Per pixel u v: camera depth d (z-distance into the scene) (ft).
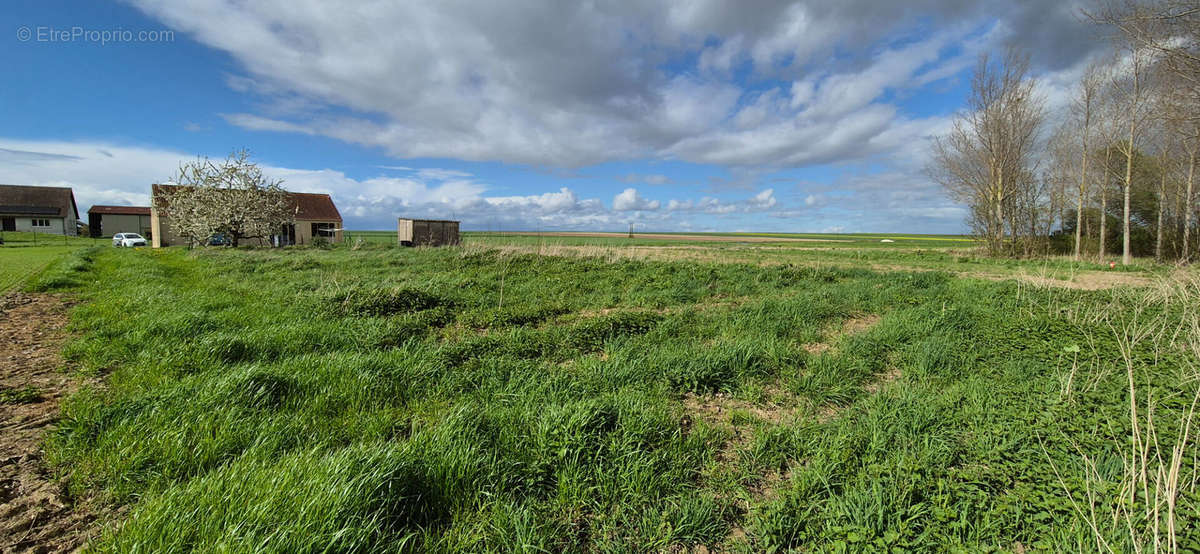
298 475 8.59
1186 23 40.73
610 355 19.01
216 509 7.71
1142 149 75.56
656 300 32.48
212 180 108.06
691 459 11.12
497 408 13.08
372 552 7.46
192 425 11.03
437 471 9.35
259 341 18.65
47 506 8.79
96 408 12.00
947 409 13.65
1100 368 17.48
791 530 8.64
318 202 157.58
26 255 79.92
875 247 147.02
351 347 19.30
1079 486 9.21
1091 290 39.22
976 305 31.04
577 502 9.39
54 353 18.70
